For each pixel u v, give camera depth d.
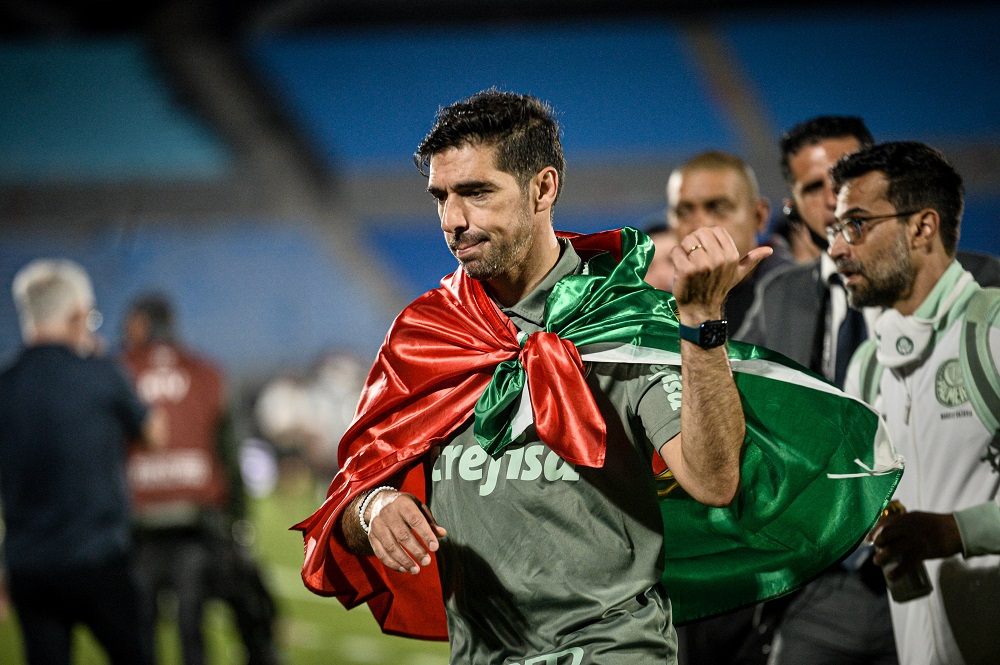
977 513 9.99
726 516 8.78
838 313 11.97
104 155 78.00
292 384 58.41
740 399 7.61
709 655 12.59
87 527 16.16
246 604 19.78
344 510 8.48
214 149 78.12
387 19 73.31
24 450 16.09
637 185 76.19
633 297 8.16
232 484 20.11
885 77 70.31
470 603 8.14
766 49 71.25
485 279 8.03
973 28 67.69
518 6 71.88
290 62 76.12
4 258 77.75
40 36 75.31
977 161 69.75
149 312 20.03
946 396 10.47
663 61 73.31
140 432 16.83
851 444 8.34
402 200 78.69
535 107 8.07
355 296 79.62
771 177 73.94
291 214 78.88
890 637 11.43
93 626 16.45
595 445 7.72
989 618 10.39
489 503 8.02
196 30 74.50
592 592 7.82
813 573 8.88
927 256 10.59
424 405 8.50
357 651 24.86
